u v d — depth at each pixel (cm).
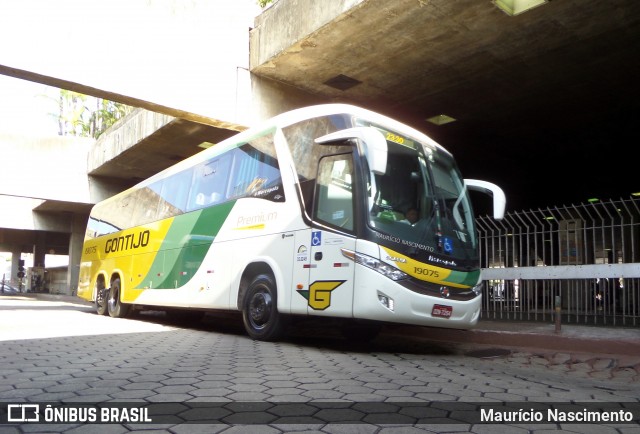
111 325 1060
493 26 937
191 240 1012
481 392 477
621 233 931
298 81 1234
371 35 990
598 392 502
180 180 1121
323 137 711
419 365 619
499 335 790
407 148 747
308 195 739
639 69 1101
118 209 1428
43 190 2058
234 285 859
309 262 711
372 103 1333
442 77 1161
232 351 678
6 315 1281
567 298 1028
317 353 679
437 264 692
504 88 1209
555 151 1700
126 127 1773
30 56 927
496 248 1079
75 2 985
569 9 873
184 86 1104
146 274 1177
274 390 451
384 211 673
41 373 513
